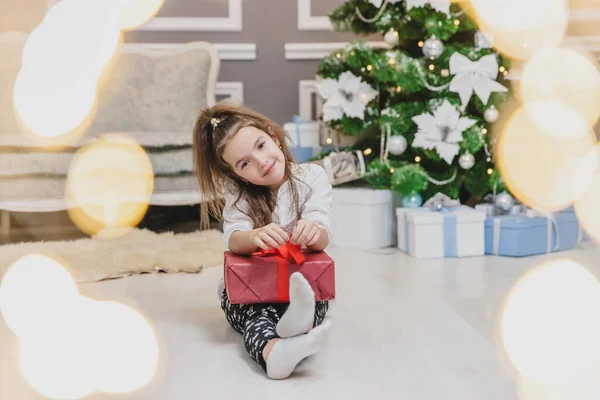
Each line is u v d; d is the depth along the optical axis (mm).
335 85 2465
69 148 2410
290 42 3275
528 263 2148
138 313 1641
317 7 3256
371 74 2410
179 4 3207
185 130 2885
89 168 2422
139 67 2979
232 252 1419
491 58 2346
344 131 2506
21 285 1859
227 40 3258
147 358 1328
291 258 1324
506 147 2455
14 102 2816
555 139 2525
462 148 2398
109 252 2211
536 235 2281
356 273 2057
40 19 3102
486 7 2438
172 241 2424
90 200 2434
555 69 2729
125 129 2896
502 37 2457
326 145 2746
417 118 2348
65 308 1673
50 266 2053
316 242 1391
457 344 1372
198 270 2090
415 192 2441
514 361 1269
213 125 1402
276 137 1467
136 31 3201
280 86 3303
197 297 1800
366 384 1166
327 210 1463
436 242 2285
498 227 2287
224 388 1160
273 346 1189
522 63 2596
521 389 1134
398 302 1706
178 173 2547
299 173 1486
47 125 2836
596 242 2453
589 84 2771
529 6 2451
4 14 3076
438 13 2375
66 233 2674
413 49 2617
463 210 2357
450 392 1125
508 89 2500
